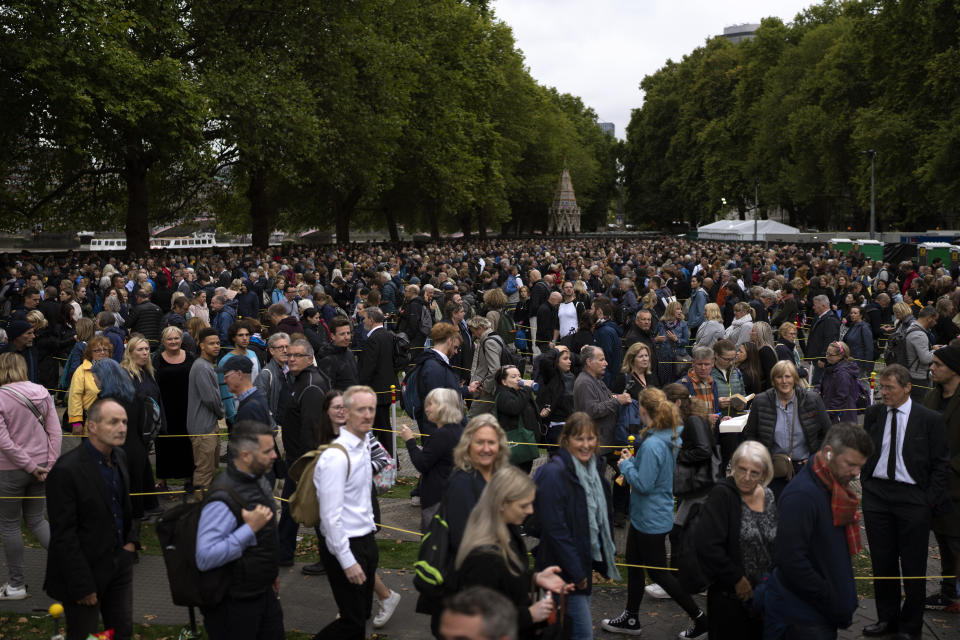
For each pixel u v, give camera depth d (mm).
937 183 41219
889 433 6305
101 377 7531
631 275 21500
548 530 5086
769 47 68625
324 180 43938
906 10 42156
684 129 81625
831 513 4836
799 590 4789
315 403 7488
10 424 6660
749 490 5145
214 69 31391
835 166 54875
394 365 9969
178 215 43219
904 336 11195
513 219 92312
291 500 5555
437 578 4508
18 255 28125
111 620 5340
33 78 24344
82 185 37000
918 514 6172
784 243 54406
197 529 4559
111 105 25609
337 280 20359
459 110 48656
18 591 6809
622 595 7059
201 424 8773
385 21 41438
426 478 6562
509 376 7766
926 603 6773
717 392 8844
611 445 8320
